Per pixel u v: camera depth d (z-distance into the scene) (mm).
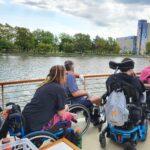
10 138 3158
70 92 4754
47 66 66062
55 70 3451
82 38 123438
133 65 3969
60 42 121062
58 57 106938
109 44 132125
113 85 3943
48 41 116625
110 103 3867
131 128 4012
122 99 3832
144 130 4332
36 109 3336
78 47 122562
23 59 89125
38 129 3309
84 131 4762
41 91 3377
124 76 3943
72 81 4762
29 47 110312
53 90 3369
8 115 3248
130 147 3936
